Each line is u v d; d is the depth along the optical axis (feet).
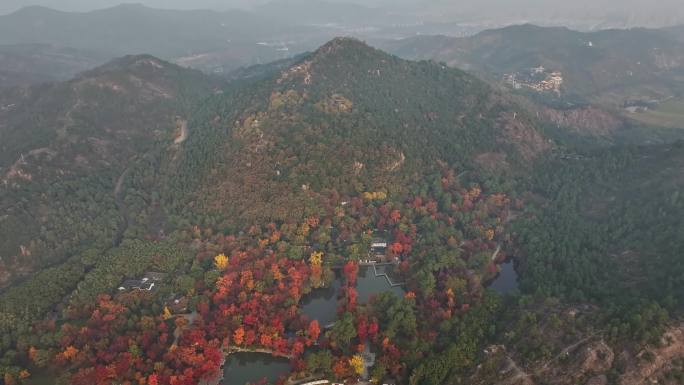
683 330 616.39
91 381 626.64
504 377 616.80
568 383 587.68
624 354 603.26
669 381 572.10
